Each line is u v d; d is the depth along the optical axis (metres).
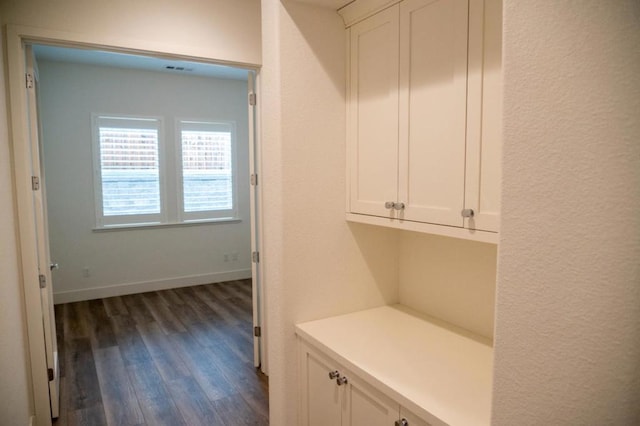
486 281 1.80
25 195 2.32
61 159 5.17
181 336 4.16
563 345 0.79
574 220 0.77
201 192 6.06
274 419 2.07
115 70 5.39
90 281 5.40
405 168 1.70
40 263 2.49
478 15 1.37
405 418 1.36
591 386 0.77
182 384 3.20
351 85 1.99
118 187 5.53
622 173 0.72
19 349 2.20
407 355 1.63
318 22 1.93
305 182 1.95
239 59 2.84
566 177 0.77
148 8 2.53
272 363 2.05
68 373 3.38
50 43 2.36
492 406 0.91
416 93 1.63
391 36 1.74
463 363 1.56
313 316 2.02
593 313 0.76
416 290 2.16
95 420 2.73
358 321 2.01
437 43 1.53
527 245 0.83
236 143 6.27
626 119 0.71
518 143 0.84
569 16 0.76
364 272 2.16
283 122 1.88
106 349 3.85
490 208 1.37
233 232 6.33
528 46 0.81
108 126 5.41
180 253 5.96
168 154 5.80
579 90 0.75
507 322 0.88
